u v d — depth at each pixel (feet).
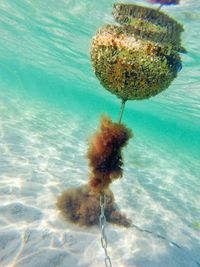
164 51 11.73
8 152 39.47
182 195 43.19
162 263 22.07
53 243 20.84
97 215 24.93
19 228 21.54
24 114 75.51
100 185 12.95
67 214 24.85
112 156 12.68
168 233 27.91
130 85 12.19
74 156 46.62
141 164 57.62
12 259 18.16
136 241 24.30
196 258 24.53
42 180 32.12
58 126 72.64
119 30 12.46
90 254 20.77
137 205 33.22
